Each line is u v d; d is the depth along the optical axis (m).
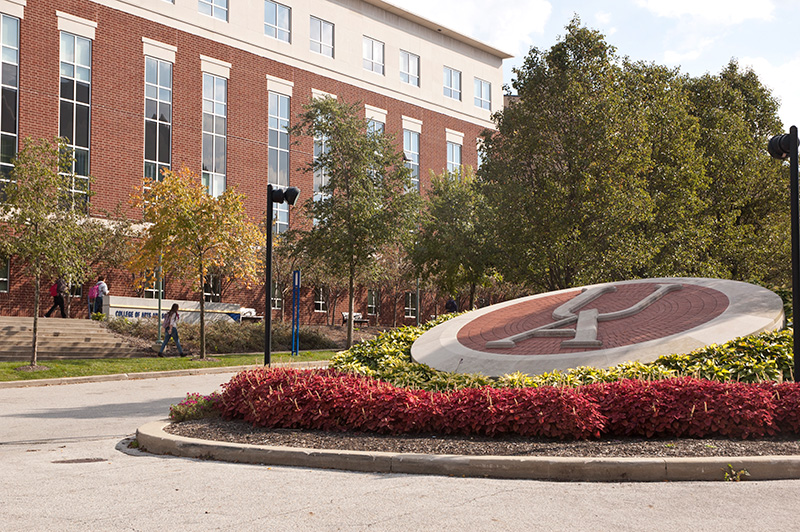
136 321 26.64
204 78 33.91
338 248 26.09
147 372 19.44
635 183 23.75
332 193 27.39
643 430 7.82
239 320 31.94
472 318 14.57
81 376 18.38
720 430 7.70
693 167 25.62
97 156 29.89
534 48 26.05
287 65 37.34
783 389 8.07
